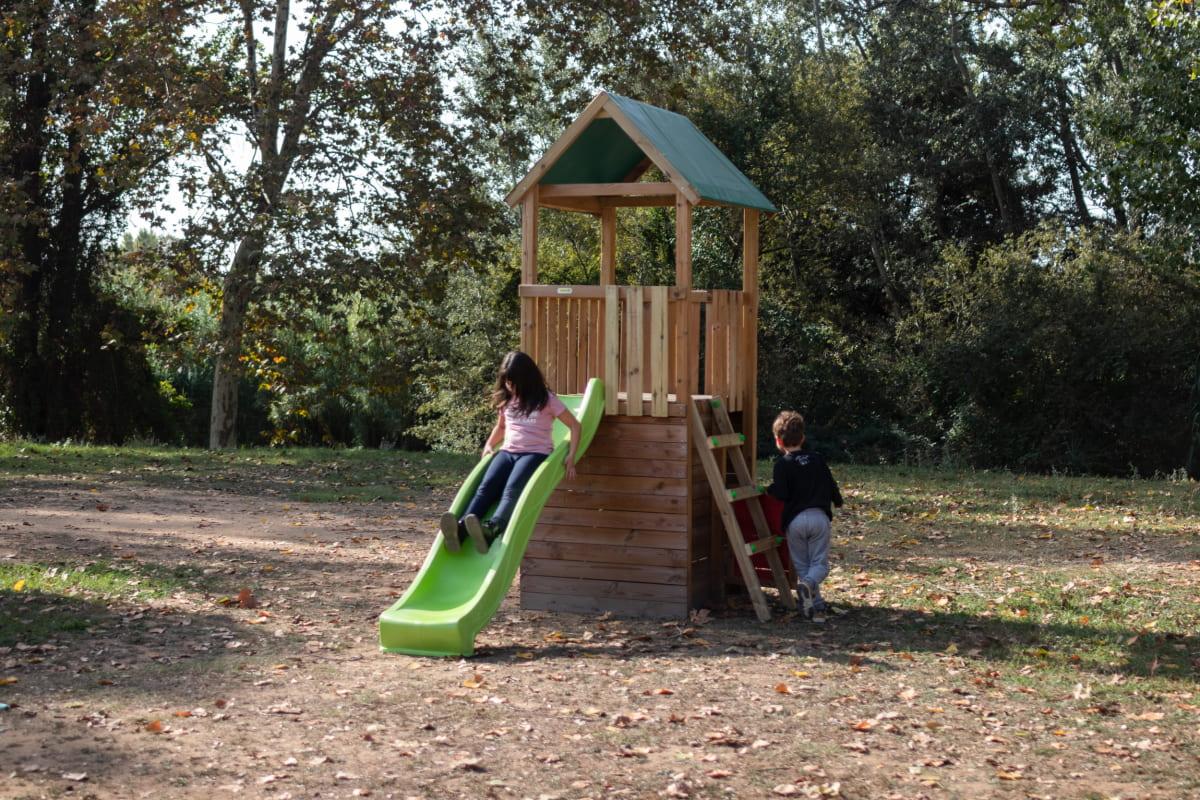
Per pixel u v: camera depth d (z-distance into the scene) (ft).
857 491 53.52
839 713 18.70
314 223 66.80
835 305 103.76
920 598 29.04
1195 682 21.11
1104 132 71.20
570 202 30.58
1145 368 84.12
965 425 87.25
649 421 27.02
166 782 14.80
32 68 68.28
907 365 89.61
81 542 34.76
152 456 62.54
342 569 32.01
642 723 17.90
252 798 14.38
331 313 72.02
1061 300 84.94
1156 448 84.23
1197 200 66.90
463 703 18.79
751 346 30.37
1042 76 104.01
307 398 79.00
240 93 70.59
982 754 16.81
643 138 27.02
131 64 66.08
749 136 88.84
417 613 23.09
